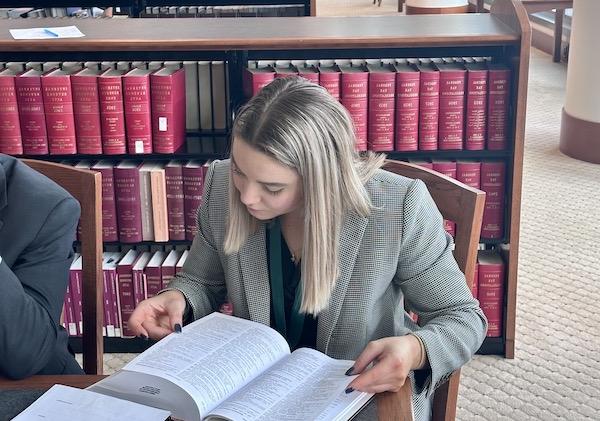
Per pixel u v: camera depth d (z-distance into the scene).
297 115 1.32
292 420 1.13
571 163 4.84
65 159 2.80
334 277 1.44
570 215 4.07
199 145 2.79
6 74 2.70
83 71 2.72
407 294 1.55
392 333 1.58
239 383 1.23
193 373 1.21
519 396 2.66
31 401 1.23
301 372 1.26
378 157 1.53
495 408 2.60
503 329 2.88
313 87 1.37
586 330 3.03
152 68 2.77
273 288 1.55
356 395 1.20
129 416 1.11
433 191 1.69
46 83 2.61
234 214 1.49
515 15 2.61
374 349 1.31
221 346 1.30
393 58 2.85
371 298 1.50
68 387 1.18
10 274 1.47
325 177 1.35
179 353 1.28
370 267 1.48
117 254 2.98
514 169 2.69
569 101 4.91
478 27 2.70
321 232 1.38
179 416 1.16
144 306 1.55
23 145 2.69
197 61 2.84
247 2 4.29
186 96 2.84
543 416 2.55
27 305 1.47
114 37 2.61
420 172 1.71
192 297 1.59
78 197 1.69
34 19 2.99
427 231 1.50
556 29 7.08
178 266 2.83
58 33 2.68
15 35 2.65
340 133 1.36
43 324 1.50
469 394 2.67
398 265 1.52
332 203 1.38
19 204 1.59
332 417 1.14
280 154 1.30
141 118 2.65
